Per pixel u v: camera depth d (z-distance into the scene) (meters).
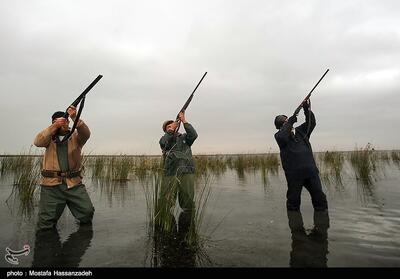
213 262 2.82
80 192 4.33
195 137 5.45
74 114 4.30
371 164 11.95
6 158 11.02
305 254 2.96
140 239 3.56
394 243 3.24
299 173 4.93
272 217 4.53
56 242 3.50
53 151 4.22
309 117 5.21
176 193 4.74
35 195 6.71
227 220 4.40
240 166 13.09
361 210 4.83
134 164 12.07
